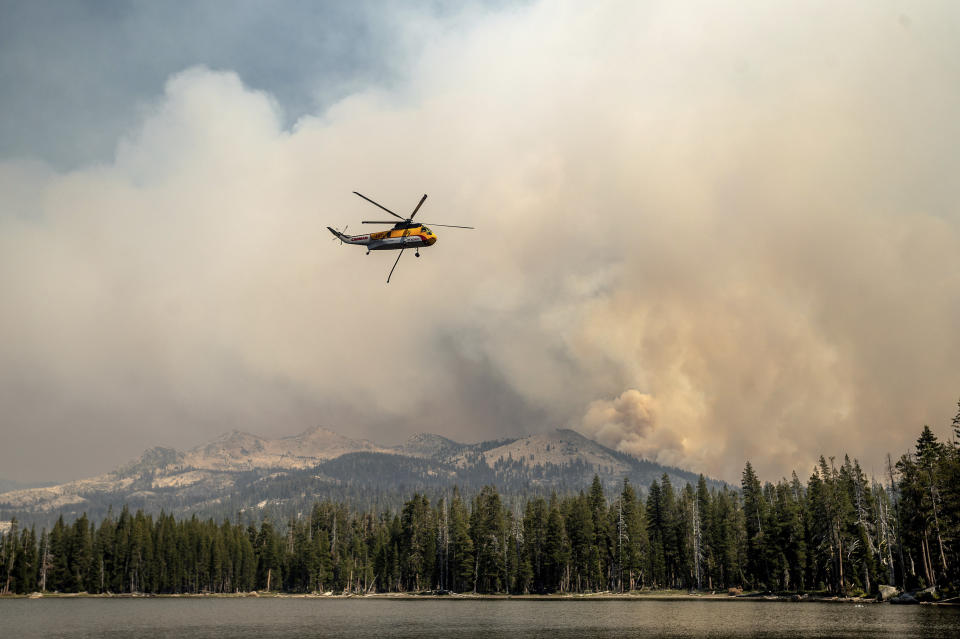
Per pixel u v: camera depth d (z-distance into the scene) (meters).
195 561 191.25
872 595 112.69
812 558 123.69
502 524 153.62
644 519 157.88
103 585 183.12
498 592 155.00
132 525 190.38
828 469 133.00
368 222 61.47
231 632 83.38
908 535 104.94
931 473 94.94
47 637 80.31
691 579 149.38
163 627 91.19
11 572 179.12
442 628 83.56
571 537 146.62
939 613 85.44
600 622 86.69
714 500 162.62
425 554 163.88
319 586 186.38
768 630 72.06
